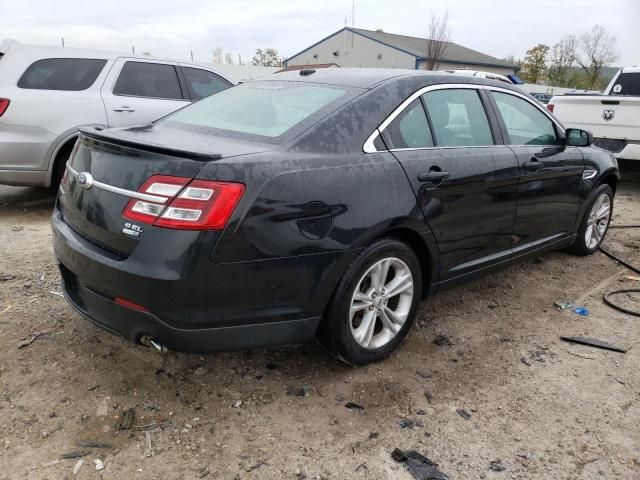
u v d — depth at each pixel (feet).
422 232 10.39
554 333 12.23
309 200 8.57
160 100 21.40
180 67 22.39
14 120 18.03
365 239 9.28
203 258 7.80
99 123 19.58
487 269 12.60
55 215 10.25
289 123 9.62
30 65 18.71
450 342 11.63
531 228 13.70
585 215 16.43
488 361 10.93
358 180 9.24
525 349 11.46
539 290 14.69
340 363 10.47
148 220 7.92
